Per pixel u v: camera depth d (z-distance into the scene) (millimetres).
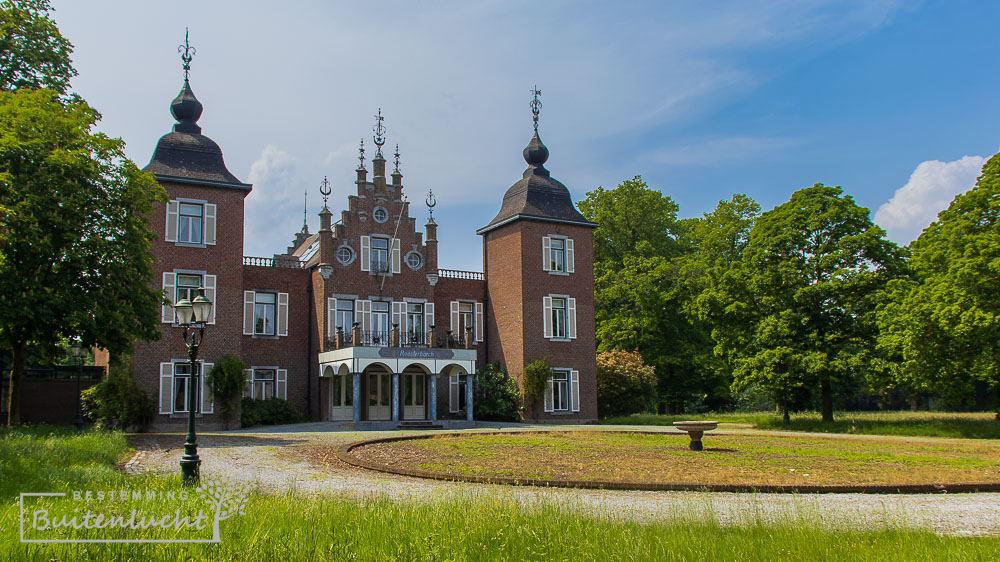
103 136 23609
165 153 32188
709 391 53906
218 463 16938
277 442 22297
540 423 37688
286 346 36188
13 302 20812
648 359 49781
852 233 35438
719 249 51906
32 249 21094
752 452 20406
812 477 15062
